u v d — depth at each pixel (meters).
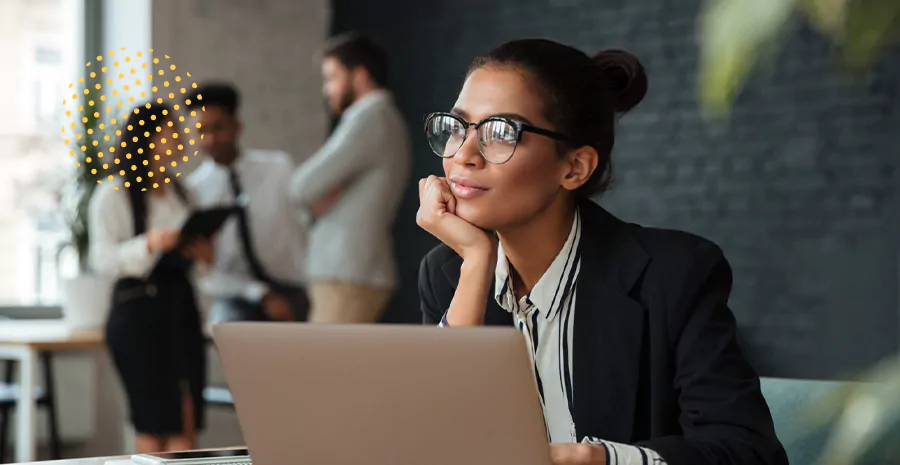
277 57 6.34
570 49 1.39
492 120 1.35
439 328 0.91
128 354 3.94
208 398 4.66
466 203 1.39
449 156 1.39
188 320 4.03
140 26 5.80
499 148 1.35
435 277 1.61
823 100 4.96
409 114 6.34
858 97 4.86
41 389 5.43
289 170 4.88
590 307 1.40
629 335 1.37
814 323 4.98
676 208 5.39
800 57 5.01
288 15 6.41
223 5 6.10
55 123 5.71
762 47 0.41
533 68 1.36
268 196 4.76
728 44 0.41
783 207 5.07
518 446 0.90
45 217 5.72
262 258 4.72
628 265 1.39
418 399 0.92
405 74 6.37
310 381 0.94
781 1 0.41
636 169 5.53
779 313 5.07
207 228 4.09
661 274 1.37
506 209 1.37
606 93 1.41
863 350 4.84
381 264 5.00
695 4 5.34
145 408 3.95
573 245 1.44
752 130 5.16
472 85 1.38
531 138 1.34
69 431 5.47
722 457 1.16
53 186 5.67
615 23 5.62
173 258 4.01
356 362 0.93
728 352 1.30
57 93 5.79
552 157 1.36
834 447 0.42
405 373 0.92
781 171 5.08
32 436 4.30
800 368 5.01
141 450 3.98
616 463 1.08
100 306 4.79
